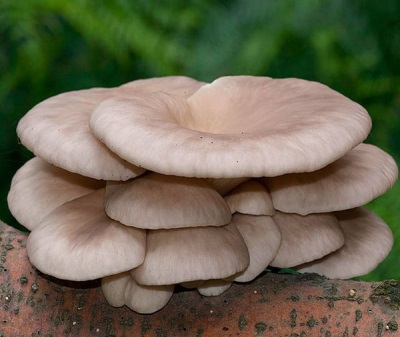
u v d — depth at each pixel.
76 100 0.50
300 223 0.50
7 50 0.80
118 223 0.47
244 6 0.83
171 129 0.45
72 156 0.47
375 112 0.83
